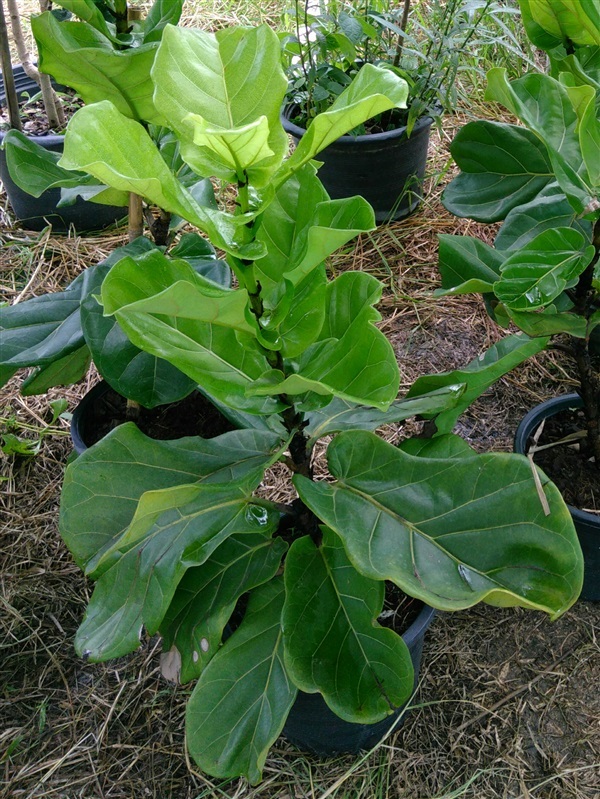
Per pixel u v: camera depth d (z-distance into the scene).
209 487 1.06
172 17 1.48
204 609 1.28
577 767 1.58
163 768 1.60
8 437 2.22
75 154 0.70
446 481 1.13
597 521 1.62
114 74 1.39
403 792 1.55
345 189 2.97
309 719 1.43
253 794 1.55
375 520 1.12
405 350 2.60
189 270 0.96
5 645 1.83
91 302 1.51
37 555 2.03
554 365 2.48
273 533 1.43
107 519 1.28
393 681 1.15
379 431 2.29
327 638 1.19
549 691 1.70
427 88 2.86
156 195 0.80
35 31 1.31
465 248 1.67
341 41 2.83
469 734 1.64
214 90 0.89
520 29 3.66
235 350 1.10
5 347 1.55
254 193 0.89
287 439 1.22
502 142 1.76
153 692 1.72
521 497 1.08
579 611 1.86
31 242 3.02
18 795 1.57
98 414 1.89
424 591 1.01
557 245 1.34
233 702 1.25
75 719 1.69
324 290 1.05
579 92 1.20
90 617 1.24
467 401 1.39
